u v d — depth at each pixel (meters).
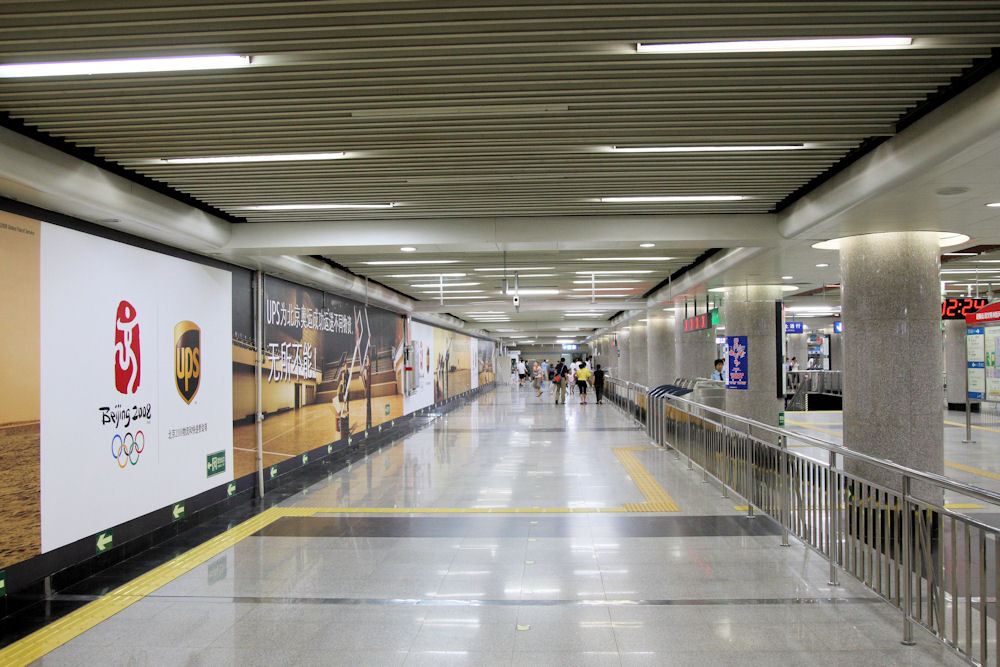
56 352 4.90
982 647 3.05
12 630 4.12
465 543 5.84
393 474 9.51
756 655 3.64
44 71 3.24
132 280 5.86
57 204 4.66
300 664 3.61
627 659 3.61
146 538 5.91
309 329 10.33
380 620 4.19
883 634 3.90
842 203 5.32
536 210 6.60
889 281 6.56
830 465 4.69
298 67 3.39
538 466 9.88
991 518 6.61
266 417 8.59
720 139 4.51
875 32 3.11
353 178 5.34
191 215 6.09
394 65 3.40
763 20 3.06
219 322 7.46
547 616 4.21
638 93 3.74
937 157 3.94
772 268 9.30
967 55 3.31
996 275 13.30
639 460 10.35
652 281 13.70
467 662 3.60
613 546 5.69
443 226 6.99
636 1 2.87
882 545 4.00
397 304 14.70
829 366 28.00
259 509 7.50
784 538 5.66
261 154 4.71
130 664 3.64
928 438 6.55
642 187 5.75
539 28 3.06
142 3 2.83
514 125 4.20
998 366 11.45
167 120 4.05
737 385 11.80
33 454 4.64
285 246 6.95
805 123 4.25
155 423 6.15
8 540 4.41
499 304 16.98
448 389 23.95
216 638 3.96
